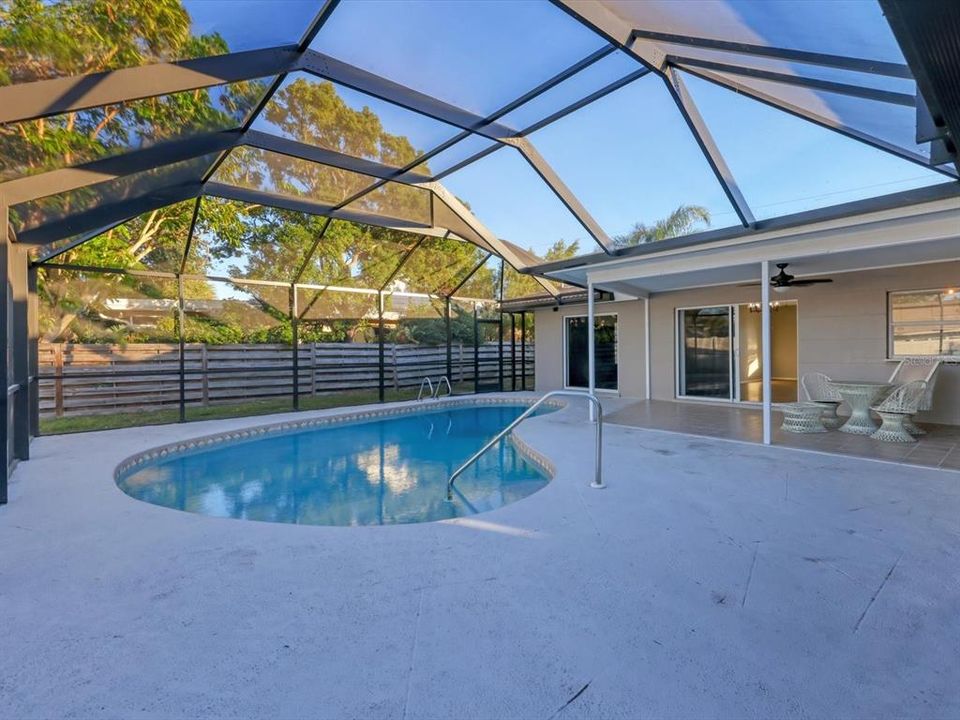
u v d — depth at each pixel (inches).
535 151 278.8
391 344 561.6
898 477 196.9
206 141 233.5
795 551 129.6
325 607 104.2
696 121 225.6
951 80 81.4
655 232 324.5
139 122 201.2
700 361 428.1
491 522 152.2
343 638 93.1
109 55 162.6
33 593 111.2
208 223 386.0
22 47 149.8
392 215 365.1
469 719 73.0
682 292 433.7
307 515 206.5
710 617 99.2
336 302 486.9
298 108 230.8
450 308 557.9
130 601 107.4
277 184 313.7
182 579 117.5
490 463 290.4
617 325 488.1
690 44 171.2
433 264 477.1
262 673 83.4
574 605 104.0
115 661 86.9
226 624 98.2
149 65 154.5
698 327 428.1
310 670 84.1
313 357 507.5
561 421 344.8
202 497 231.9
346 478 263.6
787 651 88.3
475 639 92.4
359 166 290.4
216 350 448.5
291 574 119.6
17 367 243.8
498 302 570.6
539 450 255.3
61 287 353.4
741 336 414.0
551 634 93.7
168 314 416.5
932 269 294.8
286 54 185.9
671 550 130.8
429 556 128.9
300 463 296.5
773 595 107.5
